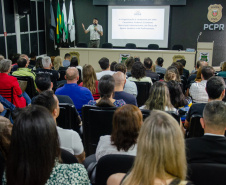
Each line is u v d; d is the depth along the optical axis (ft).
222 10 30.48
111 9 32.12
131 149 5.11
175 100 9.62
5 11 24.70
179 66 16.07
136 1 31.14
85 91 9.66
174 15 31.48
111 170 4.61
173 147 2.87
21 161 3.15
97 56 27.37
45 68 14.37
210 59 26.86
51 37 31.68
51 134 3.27
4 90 11.08
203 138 4.81
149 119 3.06
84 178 3.45
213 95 8.38
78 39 33.88
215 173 4.21
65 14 31.71
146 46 32.45
